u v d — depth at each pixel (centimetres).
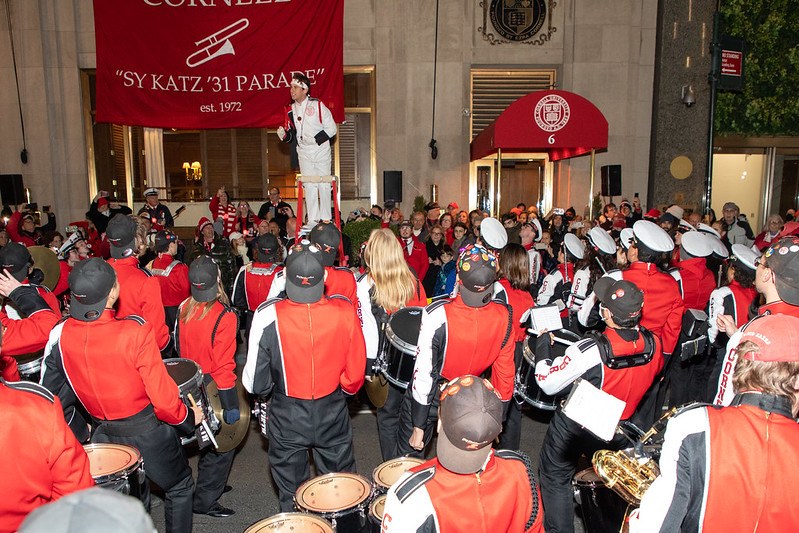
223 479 388
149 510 277
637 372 280
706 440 164
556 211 1120
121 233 399
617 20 1390
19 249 338
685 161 1406
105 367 266
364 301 396
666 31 1377
